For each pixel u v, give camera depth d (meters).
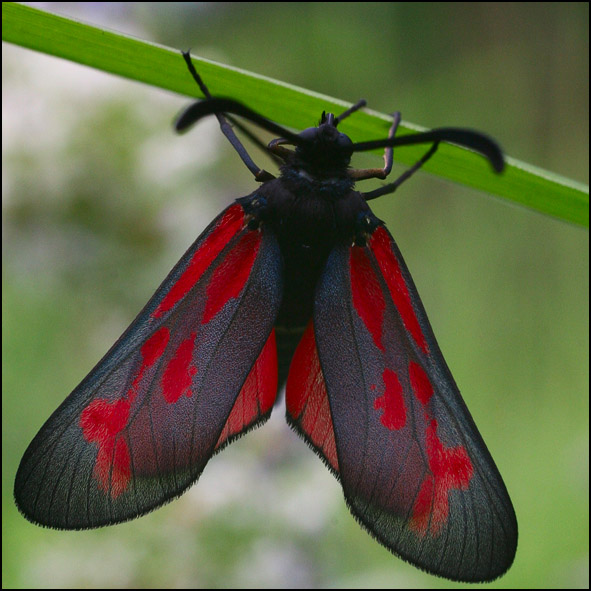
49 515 0.13
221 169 0.20
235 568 0.17
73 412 0.13
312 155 0.13
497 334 0.29
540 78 0.31
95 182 0.18
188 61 0.13
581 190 0.13
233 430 0.13
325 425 0.13
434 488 0.13
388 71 0.30
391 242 0.13
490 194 0.13
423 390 0.13
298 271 0.13
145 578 0.17
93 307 0.19
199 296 0.13
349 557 0.19
